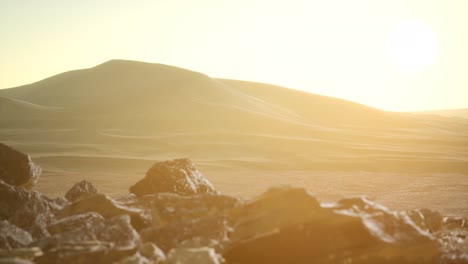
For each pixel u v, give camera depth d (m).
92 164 50.72
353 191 29.73
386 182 35.69
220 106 96.31
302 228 6.85
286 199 7.43
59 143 69.81
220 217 8.12
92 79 129.88
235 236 7.27
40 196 11.09
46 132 78.38
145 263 6.47
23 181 13.90
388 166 50.16
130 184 33.75
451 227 13.30
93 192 13.57
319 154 59.69
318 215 7.01
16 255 6.74
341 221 6.88
